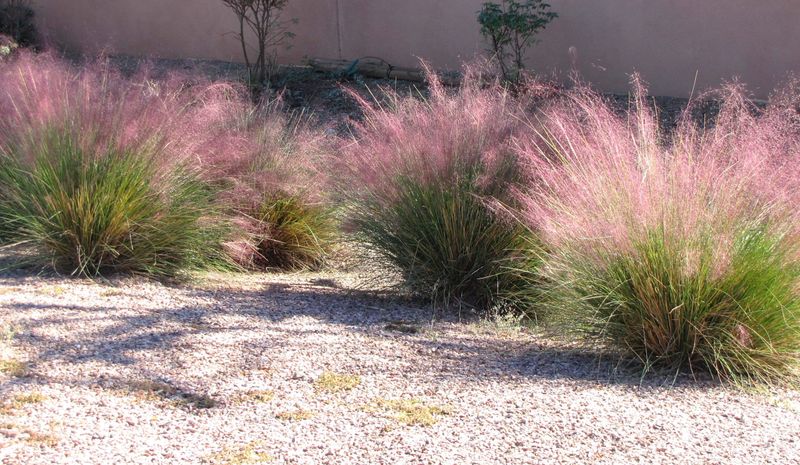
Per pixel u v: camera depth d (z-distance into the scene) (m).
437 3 14.55
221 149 6.91
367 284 6.57
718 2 13.48
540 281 5.56
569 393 3.97
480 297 6.02
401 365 4.32
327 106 13.34
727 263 4.25
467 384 4.05
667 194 4.52
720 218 4.43
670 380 4.26
